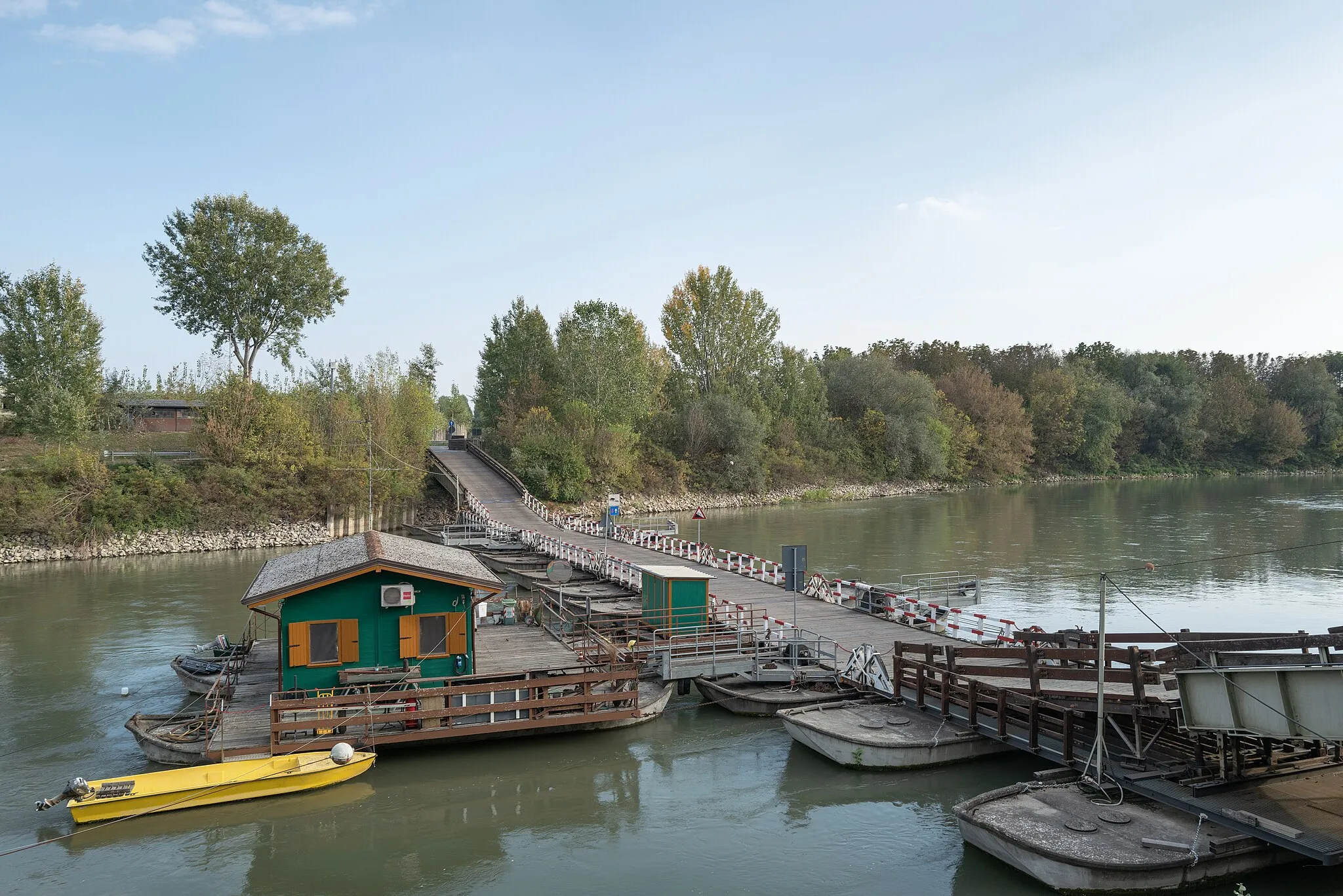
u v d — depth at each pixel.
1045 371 153.62
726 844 16.84
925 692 22.12
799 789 19.44
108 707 25.20
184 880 15.48
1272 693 14.74
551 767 20.75
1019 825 15.51
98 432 70.62
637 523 78.12
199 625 35.78
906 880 15.38
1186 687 16.22
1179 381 165.00
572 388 100.50
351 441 74.19
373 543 22.97
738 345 113.44
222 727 20.39
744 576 42.16
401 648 21.70
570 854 16.50
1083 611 39.12
